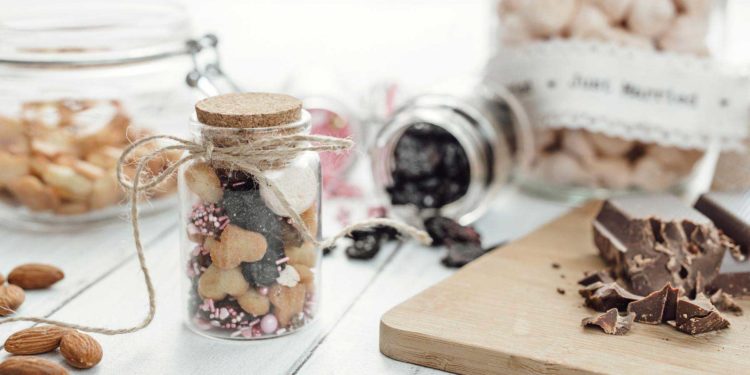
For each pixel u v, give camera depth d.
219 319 0.49
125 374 0.47
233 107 0.48
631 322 0.49
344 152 0.51
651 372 0.46
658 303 0.49
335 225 0.62
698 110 0.62
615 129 0.62
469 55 0.90
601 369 0.46
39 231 0.60
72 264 0.56
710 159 0.73
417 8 0.96
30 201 0.58
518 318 0.50
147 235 0.60
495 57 0.65
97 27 0.58
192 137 0.49
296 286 0.50
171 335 0.50
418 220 0.61
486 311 0.50
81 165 0.58
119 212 0.60
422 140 0.62
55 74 0.58
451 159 0.61
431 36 0.93
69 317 0.51
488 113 0.61
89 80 0.58
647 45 0.61
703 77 0.61
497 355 0.47
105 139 0.59
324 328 0.51
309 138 0.47
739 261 0.53
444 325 0.49
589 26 0.61
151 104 0.60
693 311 0.49
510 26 0.64
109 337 0.49
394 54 0.90
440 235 0.58
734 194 0.57
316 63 0.71
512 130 0.63
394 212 0.62
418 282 0.55
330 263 0.57
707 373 0.46
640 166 0.63
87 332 0.50
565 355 0.47
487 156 0.60
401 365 0.48
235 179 0.48
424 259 0.58
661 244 0.53
